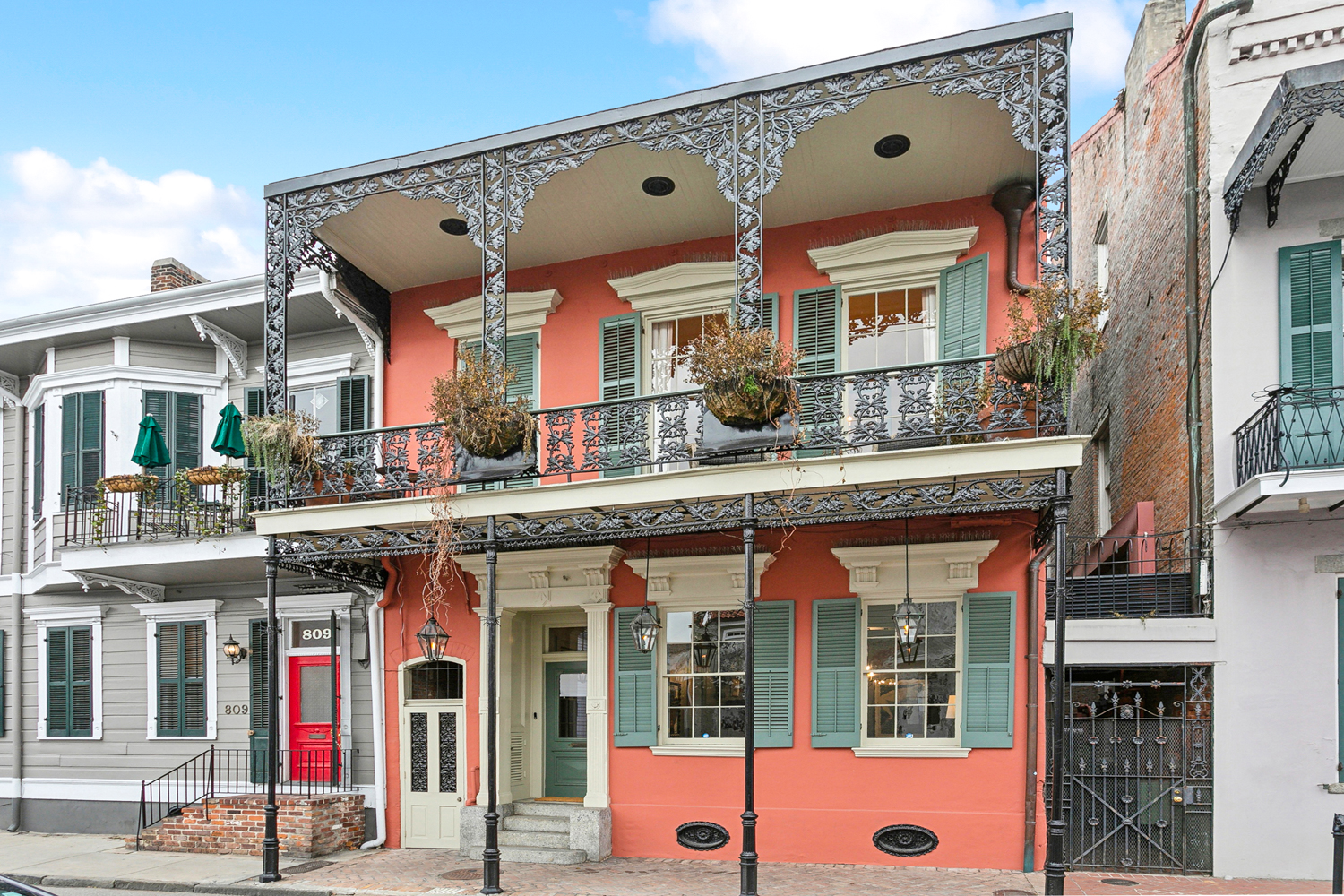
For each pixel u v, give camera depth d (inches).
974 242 405.4
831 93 340.5
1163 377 445.1
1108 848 359.3
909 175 396.8
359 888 358.9
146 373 536.1
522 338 471.2
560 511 369.4
